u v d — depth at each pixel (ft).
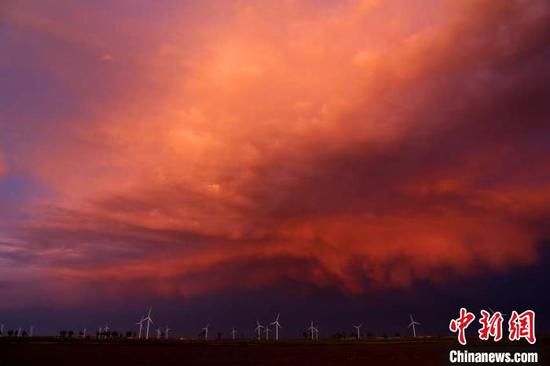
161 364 212.43
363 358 238.27
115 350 286.05
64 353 255.70
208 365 210.79
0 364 205.77
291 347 334.44
